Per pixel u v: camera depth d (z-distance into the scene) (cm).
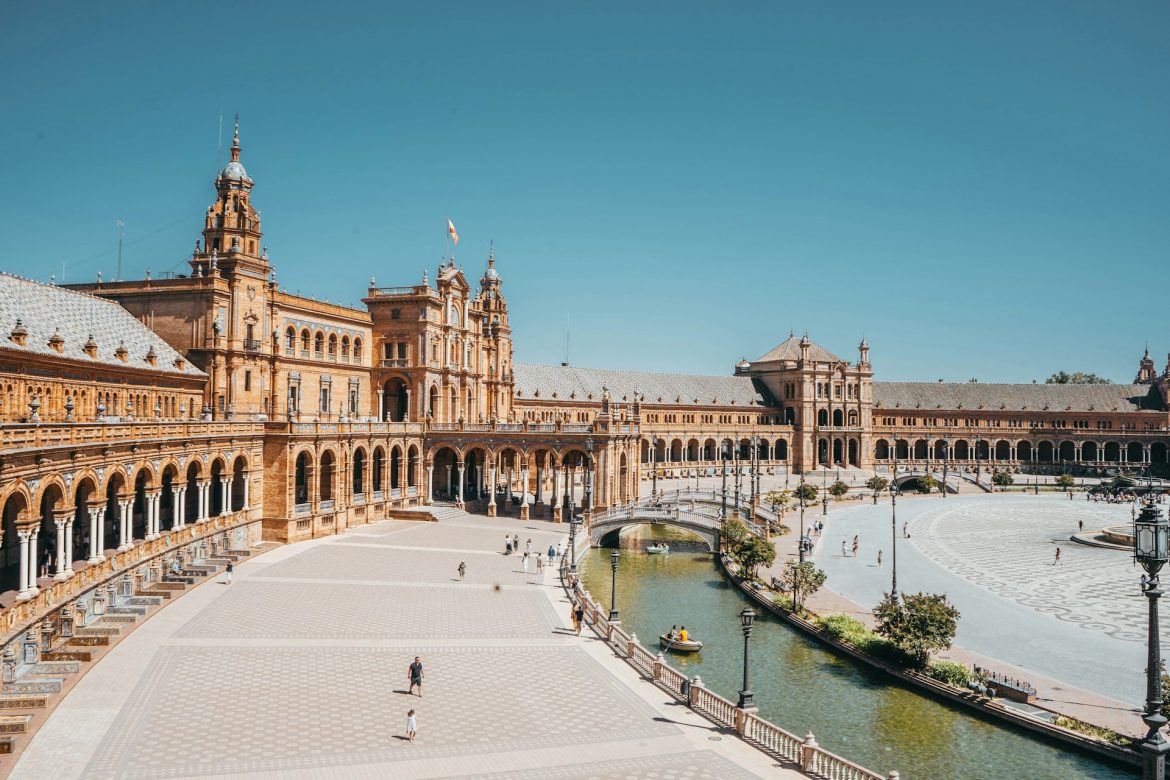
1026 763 3891
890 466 19338
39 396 5681
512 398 14138
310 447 8381
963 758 3944
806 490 13925
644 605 6850
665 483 15350
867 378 19062
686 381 18638
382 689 4188
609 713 3966
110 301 7944
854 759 3925
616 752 3512
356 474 10856
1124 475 17800
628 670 4609
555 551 7762
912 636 4931
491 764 3359
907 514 13025
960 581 7769
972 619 6281
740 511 10988
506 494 11481
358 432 9238
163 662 4431
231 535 7331
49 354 5644
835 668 5228
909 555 9206
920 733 4228
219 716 3744
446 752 3456
